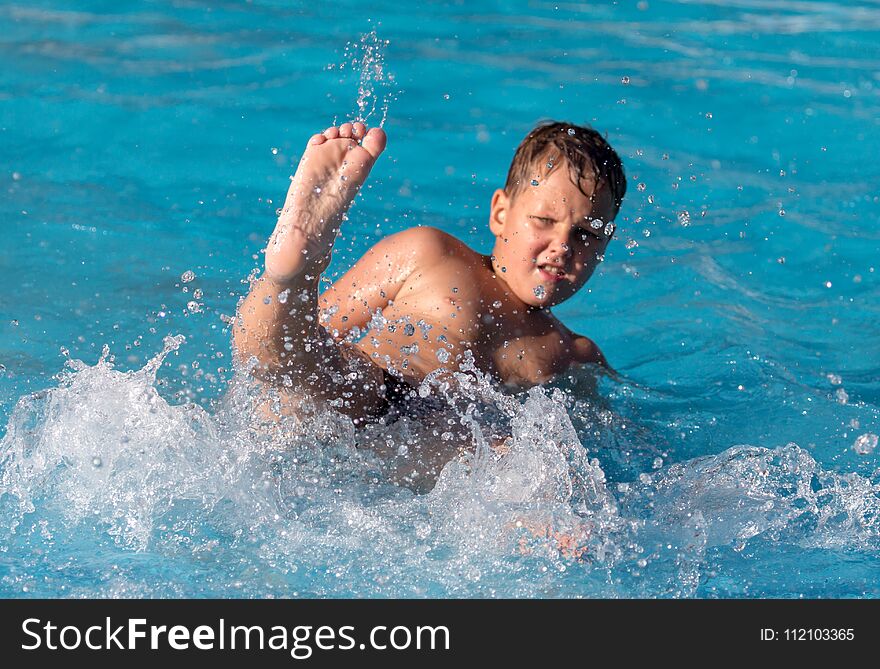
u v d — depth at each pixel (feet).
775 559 20.34
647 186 42.06
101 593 18.57
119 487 21.29
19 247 33.83
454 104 48.29
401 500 21.49
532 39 56.85
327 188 21.18
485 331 25.52
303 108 46.80
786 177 43.52
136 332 28.99
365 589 19.06
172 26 55.57
